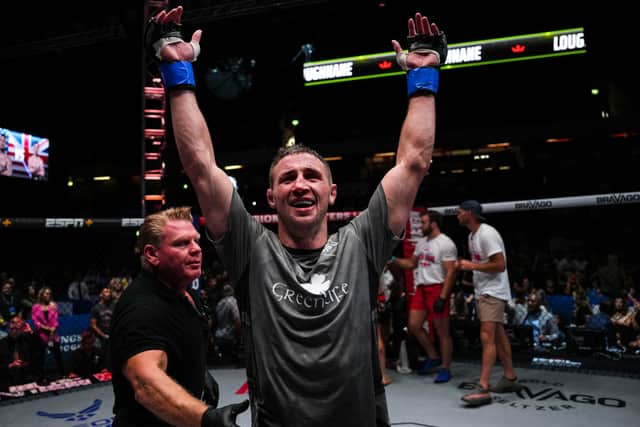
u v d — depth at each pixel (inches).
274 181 56.2
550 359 239.5
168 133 537.3
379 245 55.6
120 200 755.4
